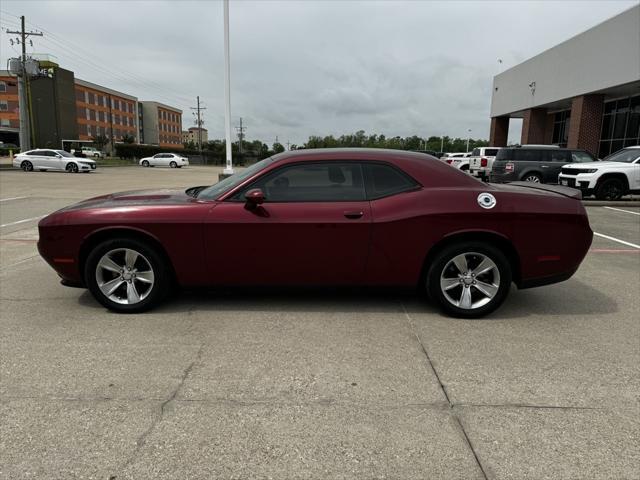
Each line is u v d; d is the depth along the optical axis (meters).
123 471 2.32
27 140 41.66
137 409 2.86
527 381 3.25
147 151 67.12
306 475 2.30
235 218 4.26
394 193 4.36
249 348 3.72
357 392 3.08
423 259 4.34
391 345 3.80
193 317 4.37
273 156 4.86
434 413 2.85
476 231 4.28
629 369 3.45
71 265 4.43
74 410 2.85
